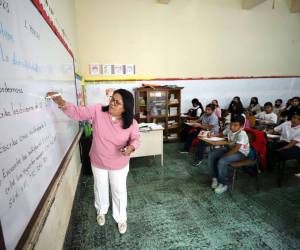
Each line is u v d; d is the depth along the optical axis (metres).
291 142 2.84
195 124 3.88
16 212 0.76
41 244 1.10
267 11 5.39
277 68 5.86
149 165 3.52
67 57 2.28
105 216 2.11
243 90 5.71
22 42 0.91
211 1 4.93
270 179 2.96
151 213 2.18
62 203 1.64
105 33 4.43
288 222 2.04
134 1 4.46
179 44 4.93
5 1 0.76
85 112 1.57
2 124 0.69
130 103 1.53
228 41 5.27
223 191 2.60
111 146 1.65
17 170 0.79
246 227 1.97
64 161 1.64
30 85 0.98
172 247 1.72
